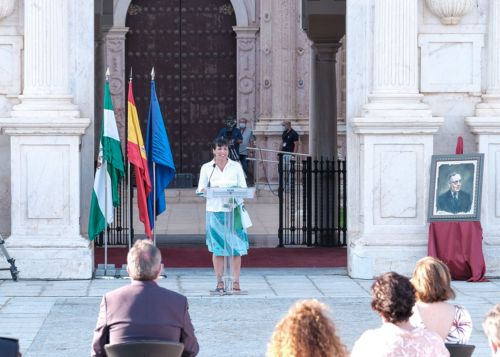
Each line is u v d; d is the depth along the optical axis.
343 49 31.81
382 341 7.60
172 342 8.02
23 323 13.58
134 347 7.95
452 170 16.86
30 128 16.52
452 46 17.61
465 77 17.62
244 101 34.16
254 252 20.36
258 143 32.53
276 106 32.38
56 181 16.66
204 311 14.42
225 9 34.38
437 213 16.86
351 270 17.16
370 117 16.92
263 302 15.06
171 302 8.35
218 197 15.34
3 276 16.62
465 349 8.48
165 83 34.34
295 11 32.19
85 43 17.05
